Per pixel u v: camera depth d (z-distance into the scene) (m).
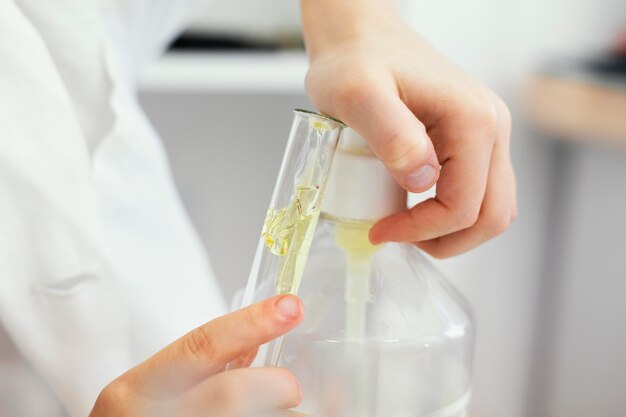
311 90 0.48
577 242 1.49
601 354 1.44
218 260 1.52
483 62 1.39
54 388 0.58
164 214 0.68
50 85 0.56
